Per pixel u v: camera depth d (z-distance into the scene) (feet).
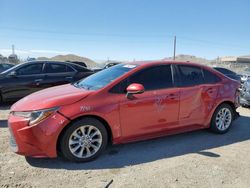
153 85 15.19
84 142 13.26
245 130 19.63
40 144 12.38
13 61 139.13
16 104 13.75
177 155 14.55
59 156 13.85
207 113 17.39
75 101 13.00
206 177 12.06
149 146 15.78
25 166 12.81
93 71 31.53
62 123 12.57
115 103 13.76
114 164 13.25
